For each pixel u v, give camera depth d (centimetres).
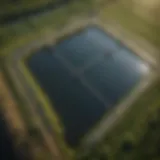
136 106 3428
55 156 2673
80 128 3070
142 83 3909
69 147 2805
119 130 3041
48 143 2806
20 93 3422
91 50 4662
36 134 2883
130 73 4147
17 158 2628
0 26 4866
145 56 4547
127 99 3575
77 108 3372
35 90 3538
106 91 3738
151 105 3441
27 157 2641
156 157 2741
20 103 3259
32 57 4269
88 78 3972
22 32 4806
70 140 2898
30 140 2806
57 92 3600
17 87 3512
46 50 4488
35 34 4812
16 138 2812
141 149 2816
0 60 4003
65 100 3475
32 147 2738
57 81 3812
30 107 3234
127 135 2961
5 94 3353
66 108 3350
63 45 4709
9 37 4603
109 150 2784
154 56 4553
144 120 3184
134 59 4500
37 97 3419
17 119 3034
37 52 4403
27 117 3083
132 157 2727
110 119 3212
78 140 2903
